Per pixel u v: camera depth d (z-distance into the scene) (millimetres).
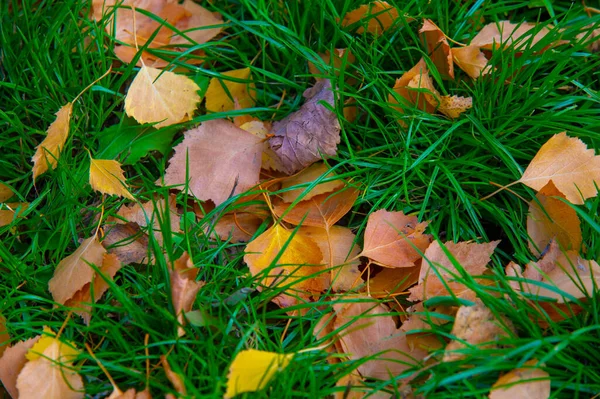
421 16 678
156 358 601
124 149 662
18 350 596
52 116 672
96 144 676
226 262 644
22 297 618
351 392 587
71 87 673
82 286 611
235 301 615
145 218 637
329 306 616
